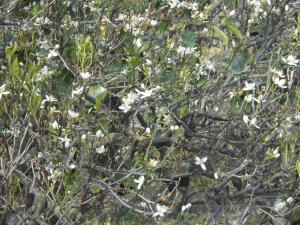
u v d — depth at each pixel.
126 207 2.13
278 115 2.21
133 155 2.36
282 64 2.57
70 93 2.04
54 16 2.39
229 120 2.42
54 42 2.32
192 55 2.39
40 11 2.26
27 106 1.92
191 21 2.46
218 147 2.52
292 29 2.75
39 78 2.00
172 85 2.28
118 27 2.32
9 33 2.39
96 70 2.17
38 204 1.95
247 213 2.36
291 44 2.42
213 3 2.71
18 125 1.97
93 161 2.07
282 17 2.63
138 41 2.33
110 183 2.07
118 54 2.29
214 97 2.50
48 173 2.09
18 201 2.10
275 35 2.61
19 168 2.10
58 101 2.08
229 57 2.45
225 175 2.32
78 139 1.93
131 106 2.18
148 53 2.41
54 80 2.14
